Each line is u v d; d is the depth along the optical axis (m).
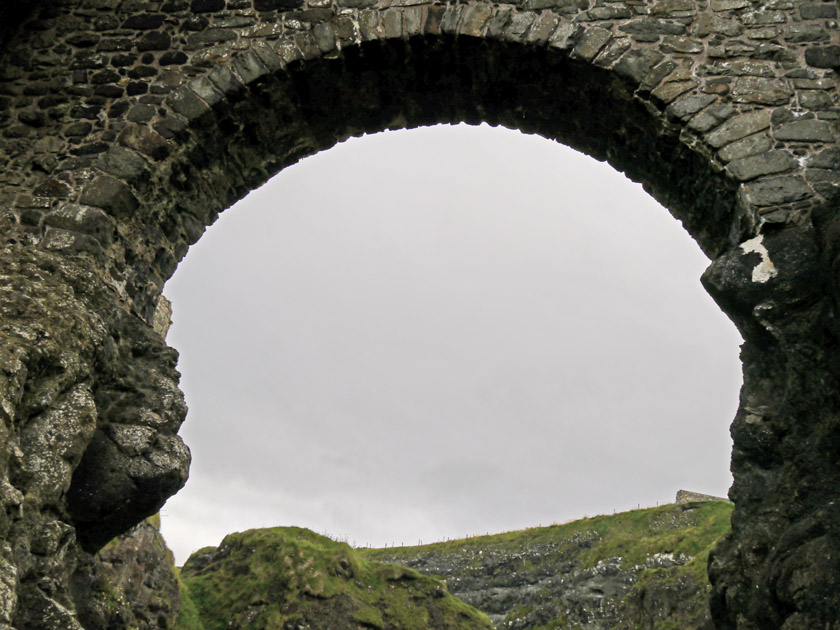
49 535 4.43
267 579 22.73
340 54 6.82
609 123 7.02
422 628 23.59
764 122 6.25
